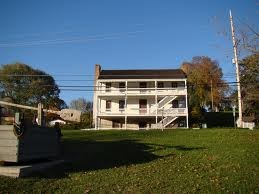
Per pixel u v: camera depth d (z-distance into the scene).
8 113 14.64
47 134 14.41
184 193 11.19
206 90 76.00
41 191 10.66
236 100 54.19
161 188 11.74
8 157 11.80
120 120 51.19
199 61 78.31
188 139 25.34
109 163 16.55
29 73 71.62
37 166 12.71
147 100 51.66
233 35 28.59
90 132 34.75
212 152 19.00
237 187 11.90
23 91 70.62
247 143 22.11
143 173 14.02
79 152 19.73
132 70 56.81
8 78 70.12
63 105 75.62
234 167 14.99
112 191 11.27
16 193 10.21
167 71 55.66
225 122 57.44
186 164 15.96
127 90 50.66
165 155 18.75
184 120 49.94
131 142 24.14
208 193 11.23
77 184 11.89
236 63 33.22
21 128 11.87
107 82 52.00
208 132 29.16
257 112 52.03
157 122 50.25
